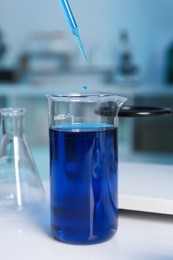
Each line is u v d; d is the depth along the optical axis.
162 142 1.92
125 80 2.13
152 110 0.62
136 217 0.55
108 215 0.48
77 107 0.49
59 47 2.29
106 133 0.48
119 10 2.26
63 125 0.49
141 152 1.92
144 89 1.83
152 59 2.23
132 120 1.88
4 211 0.56
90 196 0.47
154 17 2.21
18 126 0.59
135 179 0.60
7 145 0.59
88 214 0.47
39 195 0.58
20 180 0.58
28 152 0.60
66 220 0.48
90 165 0.47
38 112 2.00
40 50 2.32
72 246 0.47
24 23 2.40
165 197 0.53
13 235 0.50
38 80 2.27
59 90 2.02
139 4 2.22
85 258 0.45
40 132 2.02
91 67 2.25
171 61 2.07
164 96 1.83
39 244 0.48
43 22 2.37
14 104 1.95
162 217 0.55
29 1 2.38
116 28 2.27
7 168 0.58
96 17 2.29
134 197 0.54
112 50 2.28
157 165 0.69
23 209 0.56
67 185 0.47
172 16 2.18
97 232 0.48
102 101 0.49
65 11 0.53
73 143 0.47
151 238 0.50
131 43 2.26
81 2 2.29
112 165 0.49
